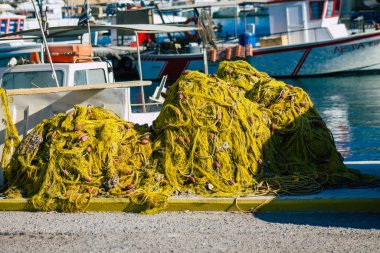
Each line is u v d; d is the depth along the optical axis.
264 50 35.31
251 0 34.19
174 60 36.09
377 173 10.04
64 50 13.40
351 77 34.50
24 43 21.67
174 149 9.11
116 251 7.07
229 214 8.38
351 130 18.41
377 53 34.41
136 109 13.26
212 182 8.95
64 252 7.10
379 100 24.77
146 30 13.90
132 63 37.16
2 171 9.62
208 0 40.94
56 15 40.28
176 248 7.11
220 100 9.21
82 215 8.53
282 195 8.73
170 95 9.52
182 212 8.52
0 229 7.98
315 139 9.52
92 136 9.21
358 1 48.56
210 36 18.23
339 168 9.55
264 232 7.58
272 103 9.84
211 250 7.02
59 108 10.50
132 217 8.35
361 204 8.34
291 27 35.53
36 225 8.12
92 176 8.98
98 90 10.47
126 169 9.04
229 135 9.12
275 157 9.41
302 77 35.44
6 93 9.66
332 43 34.53
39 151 9.41
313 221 7.98
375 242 7.13
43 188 8.93
